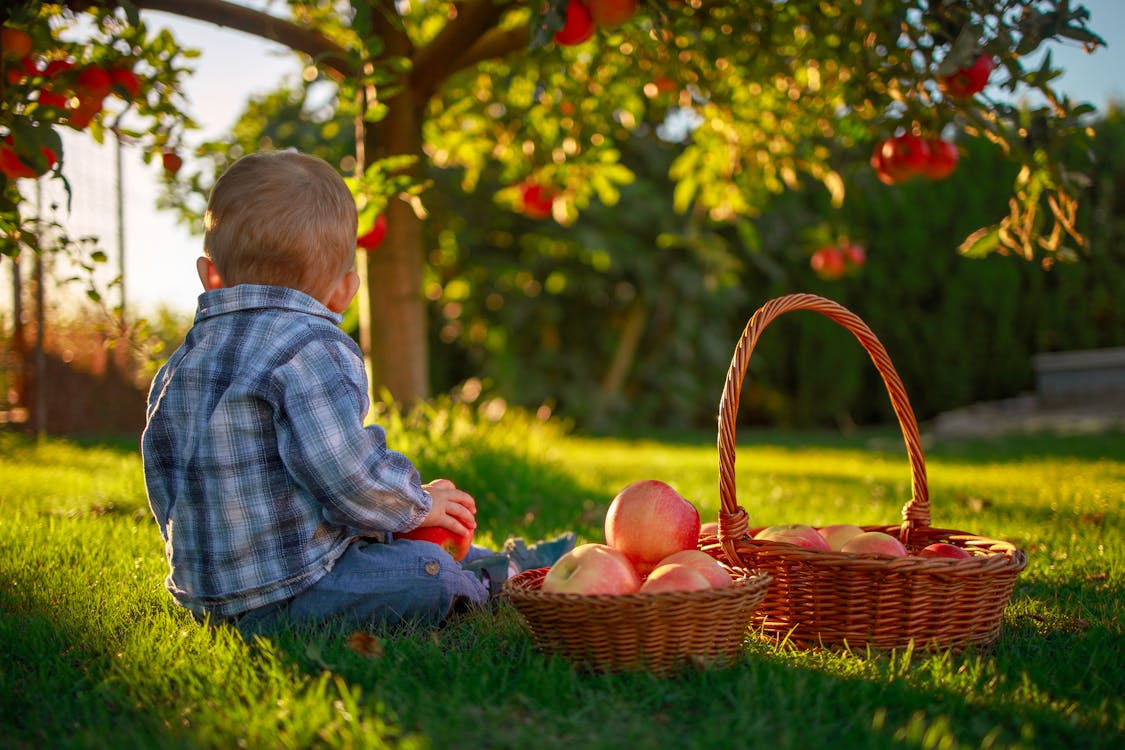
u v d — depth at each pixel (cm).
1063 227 287
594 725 136
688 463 591
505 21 422
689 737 131
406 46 388
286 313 177
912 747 128
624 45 399
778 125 417
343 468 169
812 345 1065
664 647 157
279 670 153
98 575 224
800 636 181
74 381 670
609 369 1079
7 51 212
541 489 389
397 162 291
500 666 160
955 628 176
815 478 483
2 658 166
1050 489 391
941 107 278
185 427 175
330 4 436
